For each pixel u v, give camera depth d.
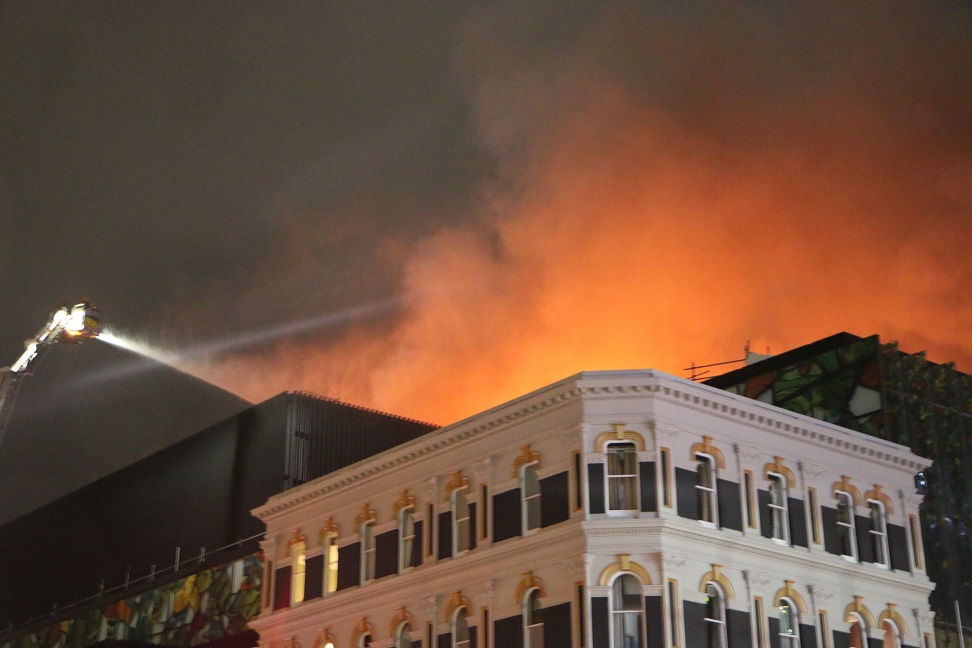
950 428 66.25
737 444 53.44
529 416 53.47
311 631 61.84
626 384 50.94
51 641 89.38
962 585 62.81
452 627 54.47
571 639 48.72
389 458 59.84
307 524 64.50
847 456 57.72
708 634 49.72
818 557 54.34
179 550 83.06
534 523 52.34
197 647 73.50
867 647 55.00
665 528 49.09
